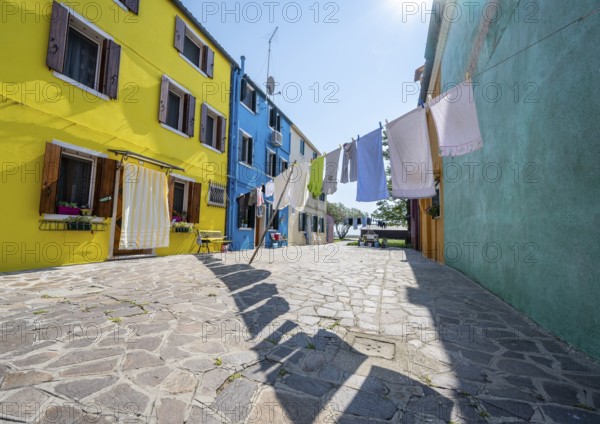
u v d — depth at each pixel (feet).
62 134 18.84
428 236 36.01
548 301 9.94
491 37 15.29
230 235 36.76
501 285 14.23
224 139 35.86
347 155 15.99
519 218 12.19
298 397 5.96
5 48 16.29
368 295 14.80
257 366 7.20
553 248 9.66
